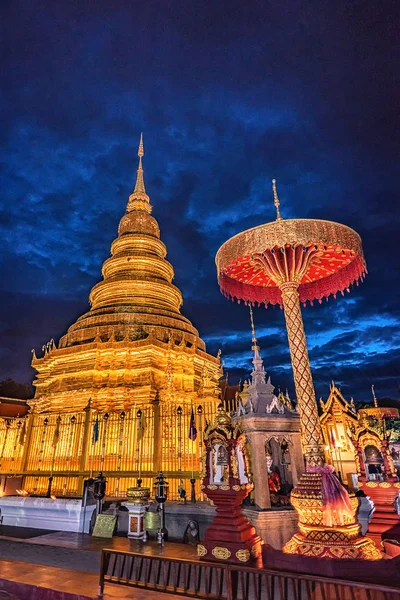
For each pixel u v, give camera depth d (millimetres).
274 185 11102
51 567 9234
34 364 28766
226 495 8641
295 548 7992
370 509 10797
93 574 8711
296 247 10352
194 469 18203
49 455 21062
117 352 25719
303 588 7383
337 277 12469
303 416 9211
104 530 12469
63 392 24922
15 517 14438
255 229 10070
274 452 13484
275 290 13844
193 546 10992
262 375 11523
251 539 8523
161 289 32625
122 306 29859
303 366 9617
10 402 32219
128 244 36531
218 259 11289
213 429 9359
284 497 10844
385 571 7199
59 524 13539
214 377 28250
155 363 25391
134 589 7637
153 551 10477
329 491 8109
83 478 18438
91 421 20219
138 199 41125
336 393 14844
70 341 28422
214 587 7754
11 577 8539
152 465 18453
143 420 20031
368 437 10586
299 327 10016
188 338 29344
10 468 21641
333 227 9953
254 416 10430
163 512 12242
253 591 7250
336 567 7312
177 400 22875
